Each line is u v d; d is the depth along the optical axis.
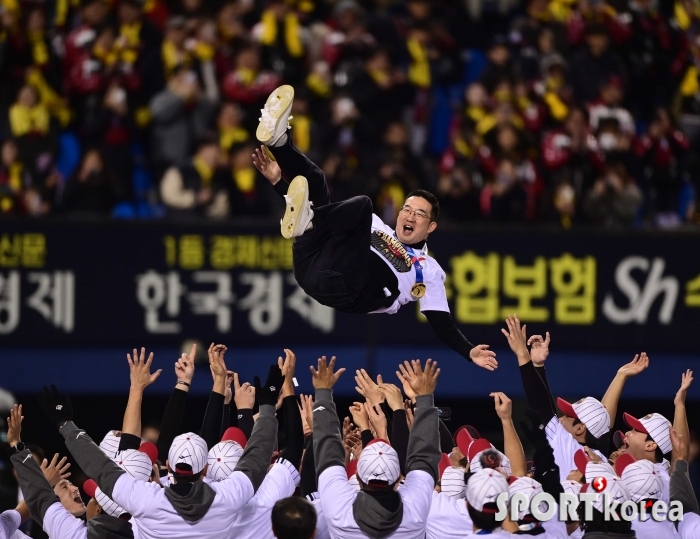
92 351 25.88
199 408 27.89
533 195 28.06
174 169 27.52
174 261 26.06
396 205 27.38
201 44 29.33
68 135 29.81
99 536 14.29
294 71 29.78
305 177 13.76
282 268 26.16
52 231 25.98
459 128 28.86
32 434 27.77
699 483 26.72
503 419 14.56
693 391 26.39
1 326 25.81
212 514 13.90
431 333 26.36
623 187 28.30
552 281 26.36
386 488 13.59
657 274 26.52
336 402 27.23
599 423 15.87
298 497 13.37
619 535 13.85
